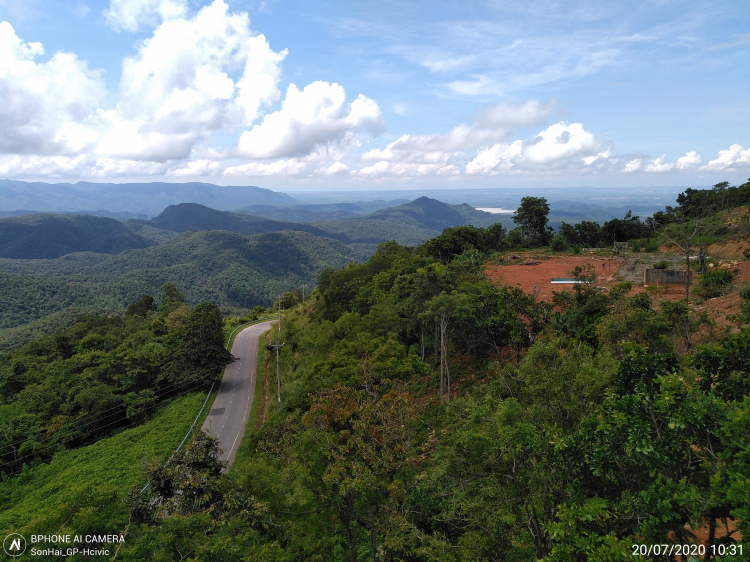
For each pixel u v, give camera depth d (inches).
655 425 368.8
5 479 1646.2
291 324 3004.4
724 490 289.4
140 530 584.4
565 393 498.3
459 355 1567.4
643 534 346.6
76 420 1903.3
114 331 3659.0
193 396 2204.7
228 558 544.4
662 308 1015.0
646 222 3580.2
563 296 1359.5
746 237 2036.2
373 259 2866.6
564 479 457.1
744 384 385.7
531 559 487.2
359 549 830.5
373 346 1342.3
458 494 615.5
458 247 3051.2
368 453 640.4
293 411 1171.3
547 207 3636.8
